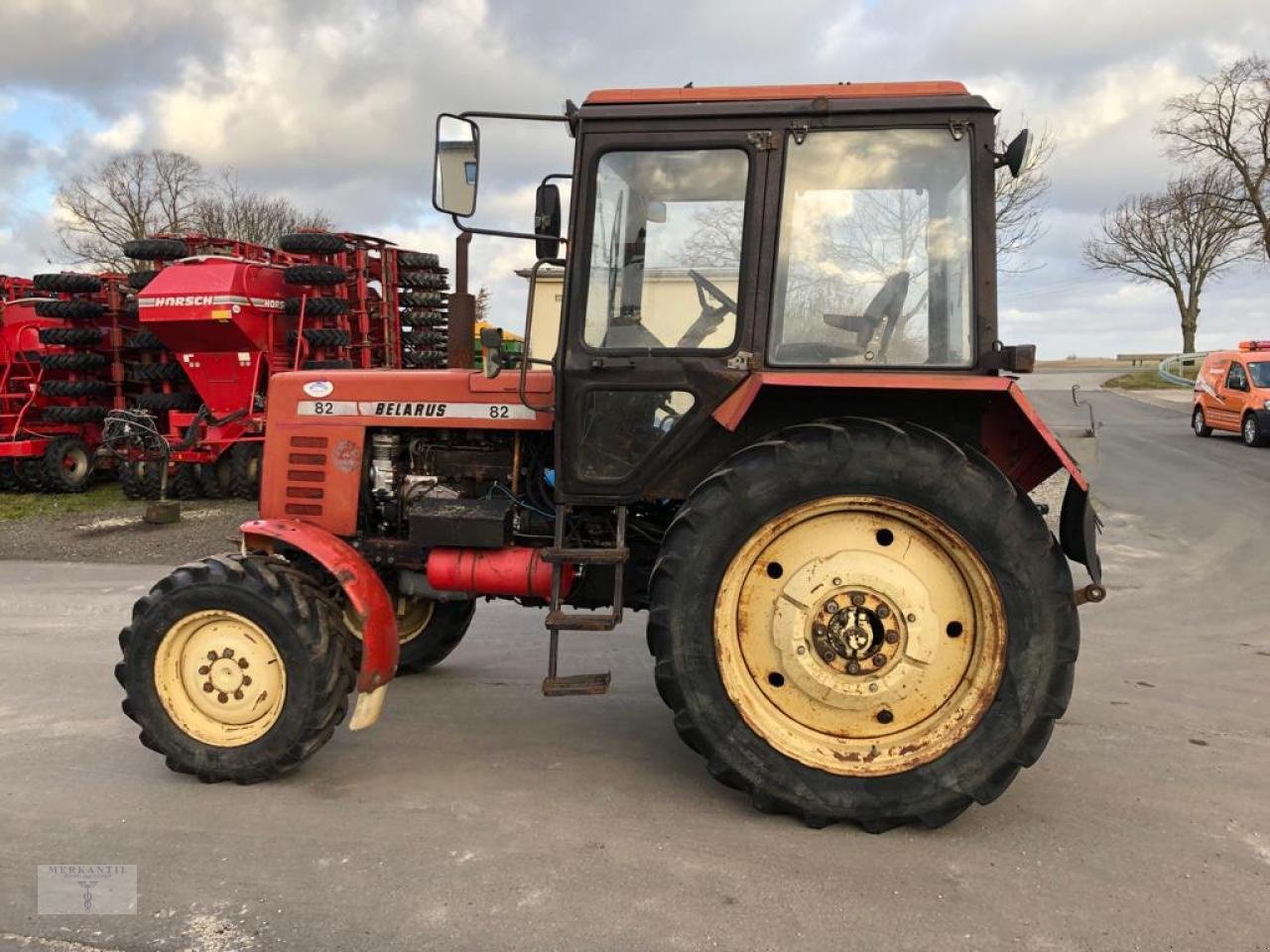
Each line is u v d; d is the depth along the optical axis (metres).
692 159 3.42
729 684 3.17
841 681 3.20
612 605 3.53
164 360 12.23
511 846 3.04
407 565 4.07
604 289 3.49
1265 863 2.93
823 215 3.36
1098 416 21.58
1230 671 5.02
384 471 4.14
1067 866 2.91
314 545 3.58
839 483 3.10
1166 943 2.49
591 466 3.53
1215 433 17.98
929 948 2.47
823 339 3.36
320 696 3.45
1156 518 9.95
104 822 3.22
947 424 3.39
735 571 3.17
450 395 4.01
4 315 12.28
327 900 2.71
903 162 3.31
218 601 3.46
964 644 3.17
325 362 10.90
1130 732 4.09
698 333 3.45
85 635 5.87
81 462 12.38
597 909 2.66
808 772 3.13
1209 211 31.73
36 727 4.18
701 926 2.57
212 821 3.22
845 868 2.89
